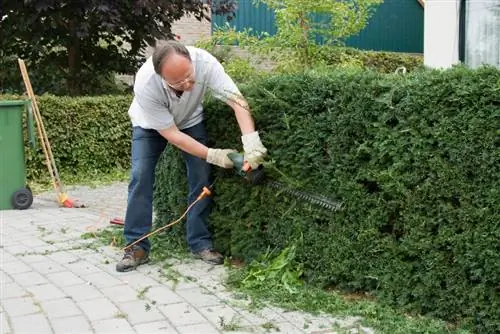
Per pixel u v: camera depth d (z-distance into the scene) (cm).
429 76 321
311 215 388
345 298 372
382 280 351
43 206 703
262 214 423
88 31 973
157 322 342
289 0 578
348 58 612
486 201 300
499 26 725
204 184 449
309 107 377
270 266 405
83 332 330
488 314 308
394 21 1553
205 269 440
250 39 616
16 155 670
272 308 363
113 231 547
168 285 405
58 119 884
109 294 387
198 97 425
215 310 360
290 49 601
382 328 327
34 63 1062
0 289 397
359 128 351
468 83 301
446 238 318
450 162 312
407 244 336
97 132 926
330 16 623
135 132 446
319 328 332
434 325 321
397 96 332
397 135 332
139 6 949
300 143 385
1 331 331
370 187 357
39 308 364
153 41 1045
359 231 360
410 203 331
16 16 971
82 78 1080
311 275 393
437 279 327
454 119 307
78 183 877
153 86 400
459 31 767
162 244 498
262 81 414
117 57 1104
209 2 1042
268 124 407
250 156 395
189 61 388
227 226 450
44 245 503
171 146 493
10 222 595
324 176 374
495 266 300
